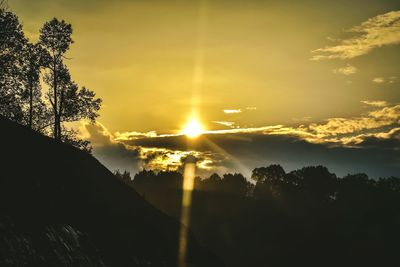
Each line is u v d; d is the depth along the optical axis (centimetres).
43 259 3145
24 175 3916
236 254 13450
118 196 5616
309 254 13100
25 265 2916
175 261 5488
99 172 5694
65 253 3472
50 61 6850
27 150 4388
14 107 6556
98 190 5166
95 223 4481
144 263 4716
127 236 4850
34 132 4984
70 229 3875
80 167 5259
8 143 4206
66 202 4247
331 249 13438
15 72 6444
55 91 6956
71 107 6975
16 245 2986
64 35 6938
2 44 6188
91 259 3806
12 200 3431
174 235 6119
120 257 4338
